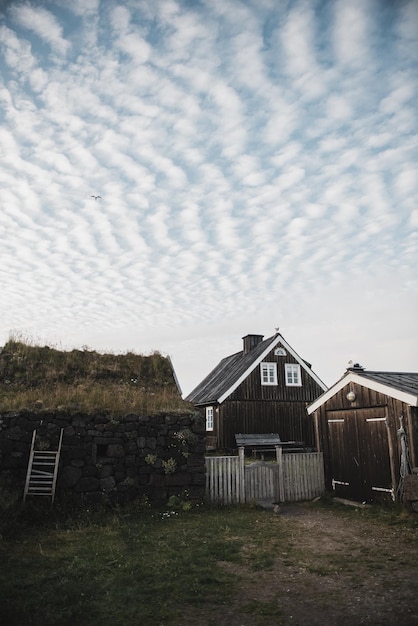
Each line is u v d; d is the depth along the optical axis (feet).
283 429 90.33
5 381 48.65
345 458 44.98
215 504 40.45
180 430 41.70
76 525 31.65
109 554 24.81
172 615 17.25
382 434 40.37
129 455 39.47
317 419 49.52
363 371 45.68
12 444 36.24
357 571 22.50
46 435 37.32
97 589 19.49
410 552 25.71
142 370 58.54
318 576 21.86
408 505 35.40
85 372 54.70
